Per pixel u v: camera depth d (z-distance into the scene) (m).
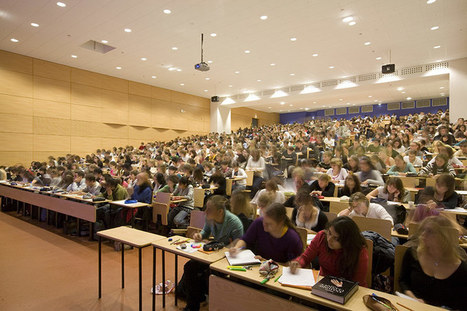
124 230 3.10
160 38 8.88
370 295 1.63
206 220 2.86
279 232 2.31
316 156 8.99
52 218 5.95
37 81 11.41
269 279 1.88
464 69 10.91
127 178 7.11
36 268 3.71
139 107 15.12
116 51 10.23
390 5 6.88
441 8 7.03
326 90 14.40
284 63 11.47
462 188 4.72
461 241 2.60
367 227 2.85
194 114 18.20
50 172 7.71
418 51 10.11
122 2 6.79
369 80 13.08
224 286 2.02
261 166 7.41
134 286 3.21
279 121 28.88
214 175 5.76
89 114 13.09
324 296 1.64
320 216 3.04
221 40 9.04
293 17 7.48
